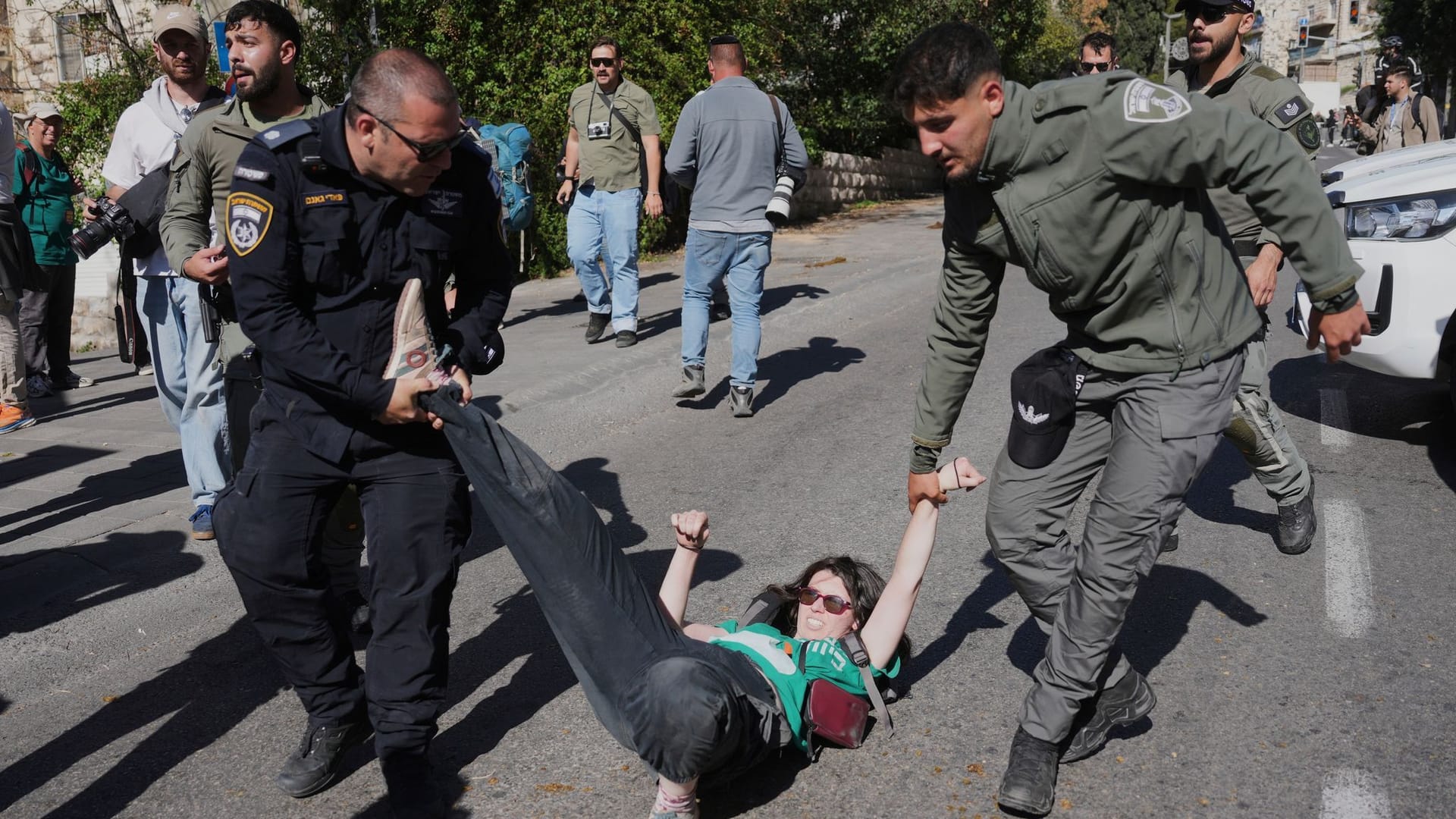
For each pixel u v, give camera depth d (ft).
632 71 41.34
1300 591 12.49
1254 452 13.03
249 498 9.09
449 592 9.33
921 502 10.08
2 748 10.52
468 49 40.01
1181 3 13.44
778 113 20.44
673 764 8.20
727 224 20.44
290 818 9.31
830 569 10.46
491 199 9.59
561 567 8.50
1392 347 16.60
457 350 9.43
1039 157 7.90
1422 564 13.00
